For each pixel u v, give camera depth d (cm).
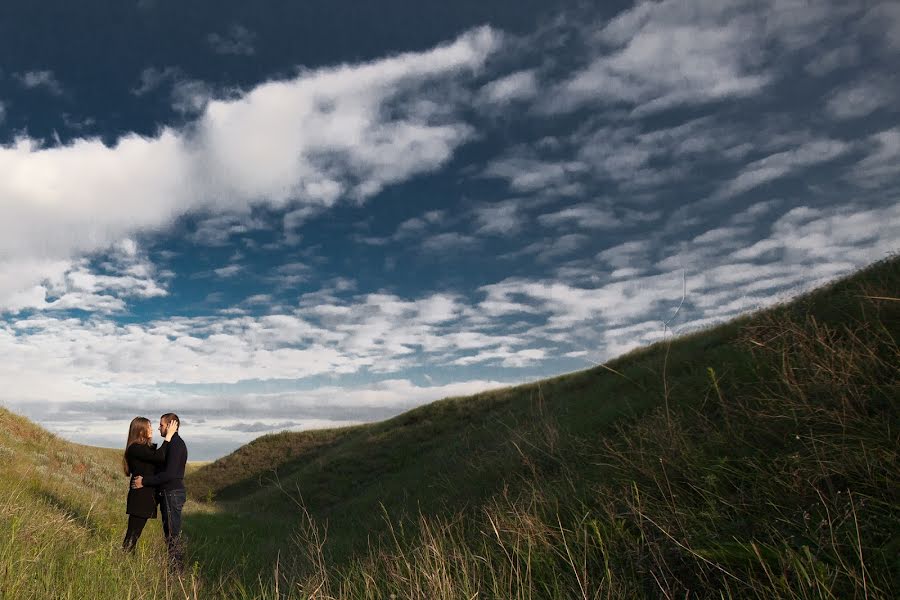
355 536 927
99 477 1438
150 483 707
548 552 435
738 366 698
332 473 2395
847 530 300
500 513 567
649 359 1310
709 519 385
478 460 1136
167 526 721
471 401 2897
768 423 482
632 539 405
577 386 1731
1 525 521
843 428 393
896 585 260
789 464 386
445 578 390
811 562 271
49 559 476
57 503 812
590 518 479
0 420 1426
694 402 673
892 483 321
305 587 450
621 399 947
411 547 584
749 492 395
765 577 306
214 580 625
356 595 459
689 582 343
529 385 2752
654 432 587
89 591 429
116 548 626
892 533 293
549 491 622
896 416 397
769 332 657
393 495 1363
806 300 861
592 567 396
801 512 345
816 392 475
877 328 526
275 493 2386
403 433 2686
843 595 270
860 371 460
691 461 482
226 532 1230
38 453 1325
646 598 339
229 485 3359
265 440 3966
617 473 562
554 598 363
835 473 364
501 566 427
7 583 389
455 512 786
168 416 758
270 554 812
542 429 1005
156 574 548
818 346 552
